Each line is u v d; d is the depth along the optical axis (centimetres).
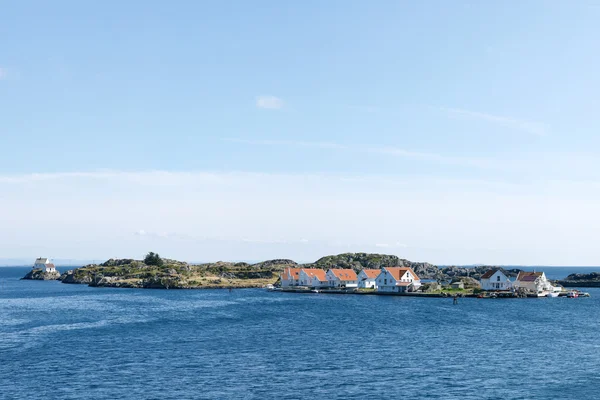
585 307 17700
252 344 9612
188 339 10169
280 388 6650
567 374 7381
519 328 11956
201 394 6397
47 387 6694
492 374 7375
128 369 7612
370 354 8712
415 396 6344
